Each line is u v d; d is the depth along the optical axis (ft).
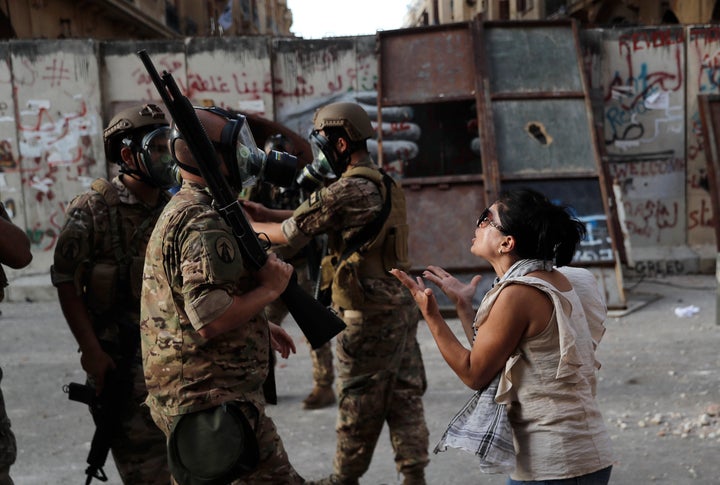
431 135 30.89
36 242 31.78
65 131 31.48
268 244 6.76
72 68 31.27
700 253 31.76
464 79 28.19
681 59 31.53
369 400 9.57
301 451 12.80
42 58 31.19
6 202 31.60
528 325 5.91
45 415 15.35
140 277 8.19
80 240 8.00
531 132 26.71
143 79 31.73
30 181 31.58
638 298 26.66
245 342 6.22
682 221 32.22
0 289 6.69
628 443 12.57
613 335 21.16
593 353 6.18
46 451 13.16
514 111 27.07
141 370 8.07
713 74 31.58
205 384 6.02
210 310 5.72
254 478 6.32
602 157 29.22
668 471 11.27
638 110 31.81
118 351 8.09
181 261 5.87
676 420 13.66
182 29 78.02
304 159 22.94
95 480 11.73
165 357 6.06
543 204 6.16
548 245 6.08
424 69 28.78
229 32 89.76
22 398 16.67
